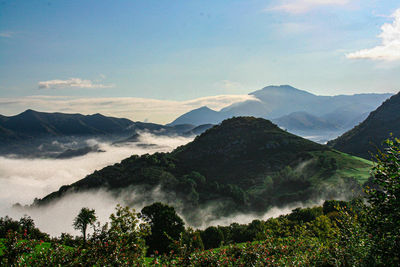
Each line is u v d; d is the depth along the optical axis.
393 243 12.67
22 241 13.55
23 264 12.70
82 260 13.48
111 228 15.08
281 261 17.25
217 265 16.20
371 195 12.80
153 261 15.19
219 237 65.31
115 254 13.77
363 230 14.88
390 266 12.57
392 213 12.20
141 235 15.23
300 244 19.64
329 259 16.14
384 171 12.55
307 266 16.73
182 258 15.88
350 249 15.25
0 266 12.48
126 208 15.67
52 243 13.89
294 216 73.12
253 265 16.67
